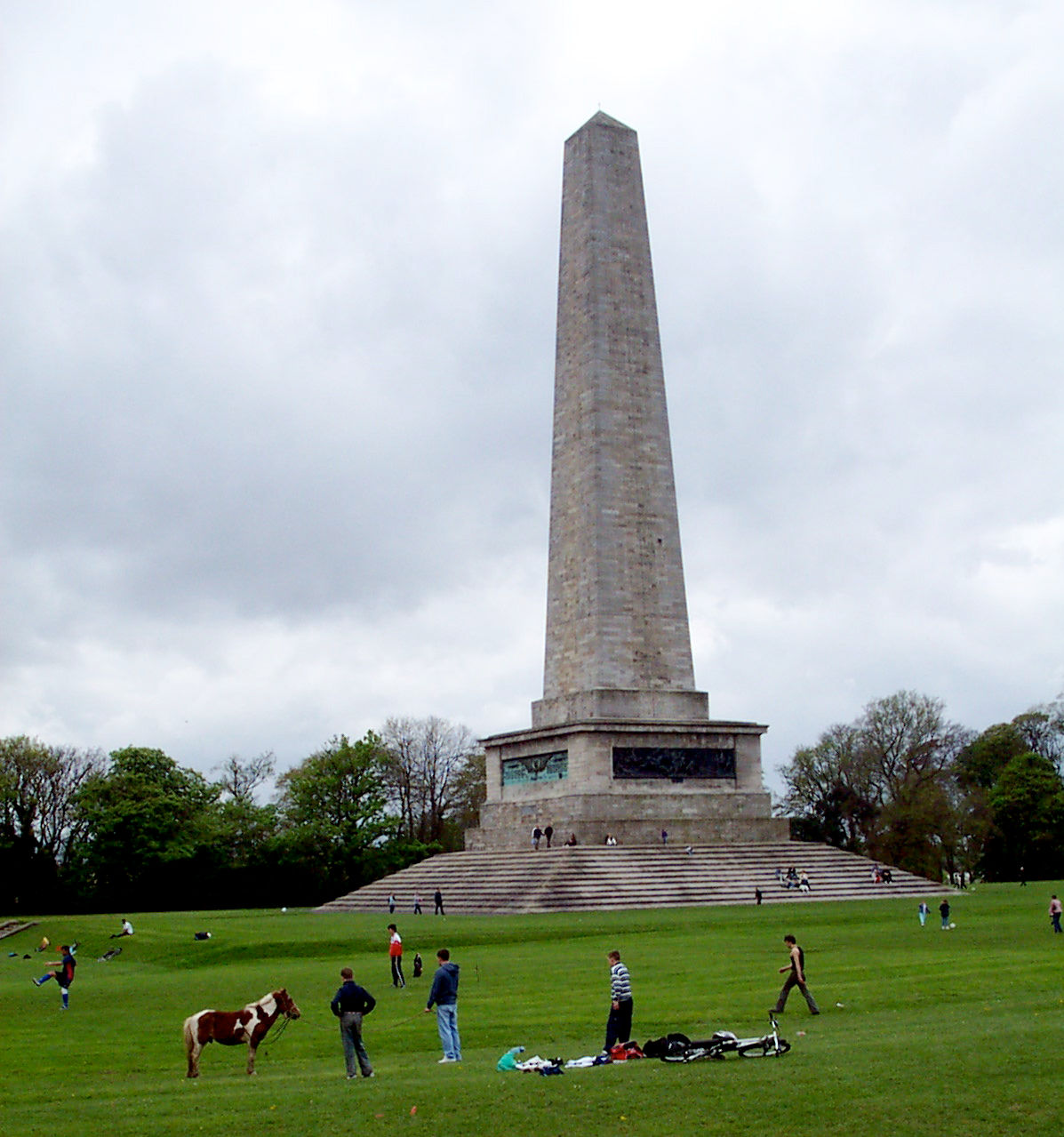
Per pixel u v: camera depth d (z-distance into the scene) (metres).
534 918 59.62
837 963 40.12
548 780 80.94
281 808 117.31
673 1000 33.19
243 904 105.62
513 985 37.78
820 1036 26.23
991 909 61.81
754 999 32.81
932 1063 21.56
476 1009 33.41
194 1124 19.69
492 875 73.69
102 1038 31.61
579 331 82.56
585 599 79.94
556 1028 29.94
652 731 78.25
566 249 84.56
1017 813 111.25
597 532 79.56
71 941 63.97
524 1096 20.66
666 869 70.31
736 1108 19.36
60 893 104.19
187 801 105.69
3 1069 27.50
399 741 128.00
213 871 105.06
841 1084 20.41
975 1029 25.55
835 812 116.81
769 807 80.69
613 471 80.44
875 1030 26.53
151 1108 21.33
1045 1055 21.75
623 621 79.38
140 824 101.19
